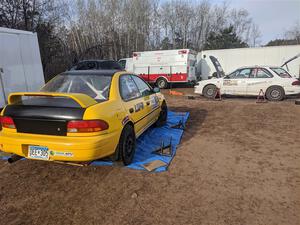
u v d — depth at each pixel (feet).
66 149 10.02
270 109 29.19
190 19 144.15
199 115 26.32
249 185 11.27
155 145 16.28
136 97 14.88
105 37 113.70
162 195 10.47
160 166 13.02
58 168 12.95
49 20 69.00
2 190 10.89
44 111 10.46
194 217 9.04
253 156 14.70
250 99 38.45
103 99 12.07
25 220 8.89
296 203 9.86
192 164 13.56
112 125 11.16
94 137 10.26
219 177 12.05
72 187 11.14
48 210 9.47
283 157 14.52
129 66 58.85
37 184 11.39
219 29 148.87
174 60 52.95
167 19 142.31
